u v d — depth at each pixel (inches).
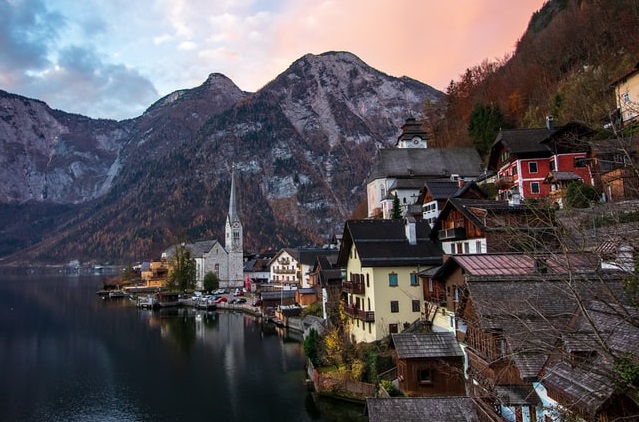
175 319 4143.7
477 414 991.6
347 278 2375.7
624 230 673.0
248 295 5452.8
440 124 6053.2
